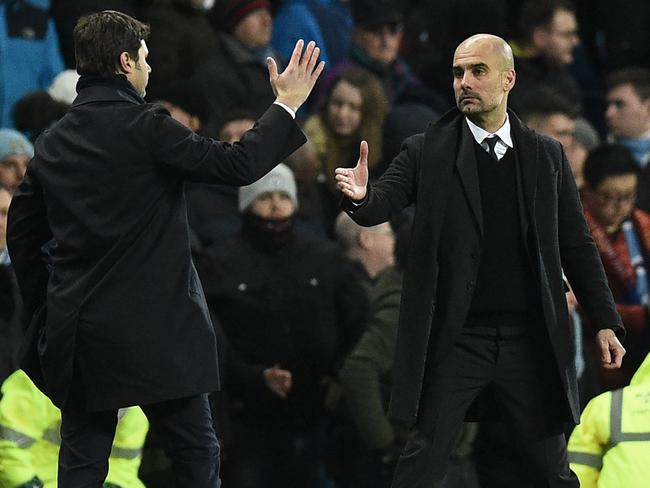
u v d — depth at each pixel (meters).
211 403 29.14
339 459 31.20
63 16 39.03
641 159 40.53
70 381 21.36
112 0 38.66
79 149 21.23
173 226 21.39
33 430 25.08
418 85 37.53
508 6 43.34
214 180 21.20
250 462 30.38
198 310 21.50
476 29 37.19
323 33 42.53
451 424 22.17
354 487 31.06
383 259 32.69
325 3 44.19
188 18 37.16
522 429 22.44
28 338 22.03
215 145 21.20
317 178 35.47
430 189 22.05
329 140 36.12
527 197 22.05
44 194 21.53
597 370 31.78
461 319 21.94
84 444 21.67
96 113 21.30
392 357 30.89
